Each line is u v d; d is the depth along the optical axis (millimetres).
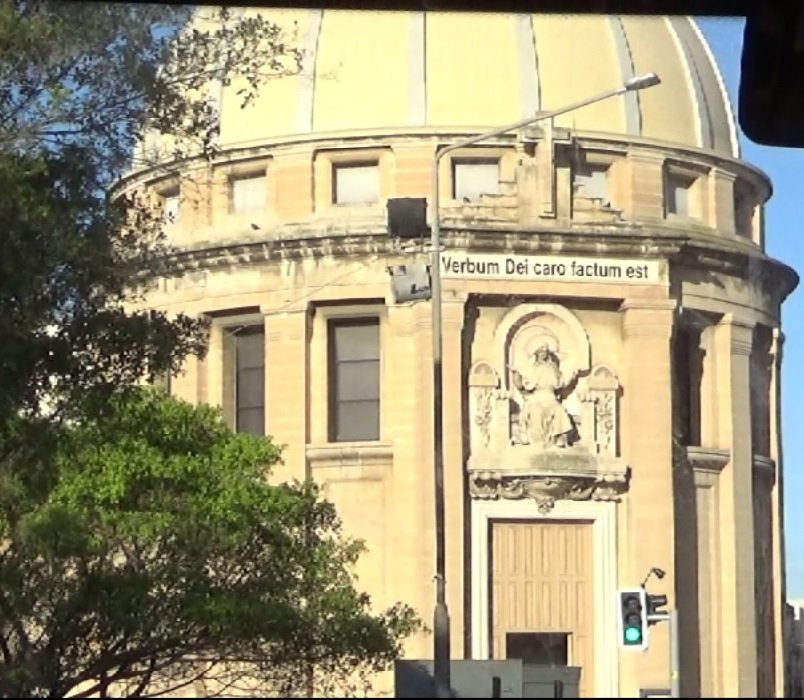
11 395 26203
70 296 26750
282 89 63156
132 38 26562
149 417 40969
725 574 62688
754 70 6715
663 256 61438
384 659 41219
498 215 60188
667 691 48125
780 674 65312
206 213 63062
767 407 67000
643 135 63406
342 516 60344
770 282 66562
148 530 37062
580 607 59656
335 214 61500
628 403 60938
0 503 34656
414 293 55375
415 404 59750
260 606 37656
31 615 35562
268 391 61562
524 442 59781
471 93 62219
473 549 58938
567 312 60719
